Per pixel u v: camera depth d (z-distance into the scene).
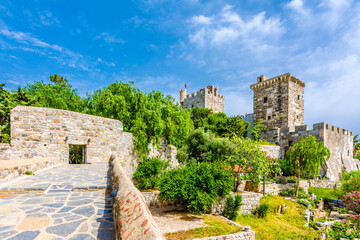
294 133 31.91
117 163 8.32
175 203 15.82
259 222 15.20
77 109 21.38
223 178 14.19
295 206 18.80
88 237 3.01
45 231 3.20
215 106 52.56
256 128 36.38
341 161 32.22
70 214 4.06
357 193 20.41
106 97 20.38
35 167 9.19
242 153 20.09
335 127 31.72
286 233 13.63
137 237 1.83
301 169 22.31
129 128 20.55
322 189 24.75
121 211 2.66
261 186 21.25
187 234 10.36
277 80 35.59
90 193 5.89
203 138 21.25
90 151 15.13
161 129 21.00
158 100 23.70
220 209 14.90
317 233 14.09
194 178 13.19
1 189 5.56
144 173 16.75
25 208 4.38
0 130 15.29
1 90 17.56
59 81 33.06
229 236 10.35
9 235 3.01
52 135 13.27
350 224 17.06
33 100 18.48
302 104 36.78
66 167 11.52
